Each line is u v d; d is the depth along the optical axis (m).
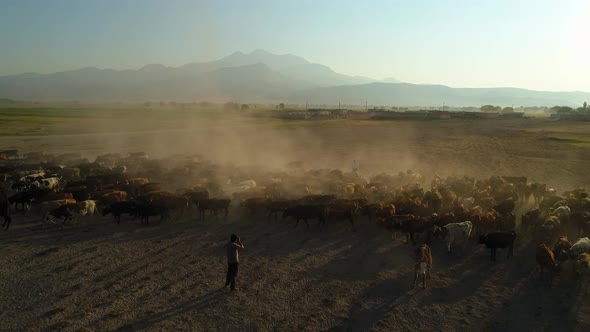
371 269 15.55
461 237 17.58
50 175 30.94
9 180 30.16
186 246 17.81
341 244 18.23
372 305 12.78
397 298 13.25
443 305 12.80
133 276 14.69
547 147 55.00
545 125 99.12
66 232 19.50
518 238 18.98
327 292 13.64
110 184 27.70
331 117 123.12
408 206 21.39
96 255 16.61
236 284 14.17
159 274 14.89
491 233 16.33
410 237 18.72
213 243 18.23
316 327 11.49
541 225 18.12
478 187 26.58
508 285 14.19
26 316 11.88
